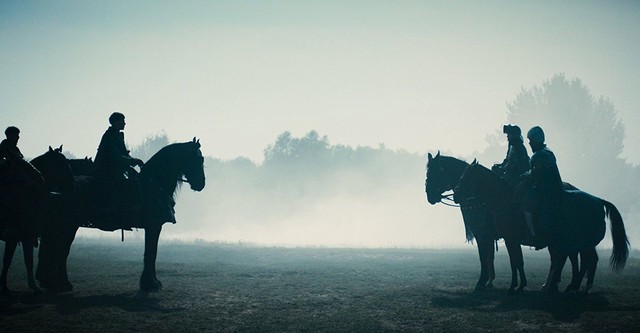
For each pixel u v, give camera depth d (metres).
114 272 17.36
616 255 12.49
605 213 12.77
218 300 12.09
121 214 12.12
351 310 11.12
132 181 12.26
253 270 18.89
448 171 13.91
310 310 11.13
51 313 10.14
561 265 12.86
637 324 9.55
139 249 29.70
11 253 11.57
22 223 11.46
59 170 11.91
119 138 12.38
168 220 12.49
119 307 10.87
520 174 13.64
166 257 25.38
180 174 12.62
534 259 26.27
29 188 11.45
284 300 12.27
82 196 12.10
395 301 12.14
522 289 12.84
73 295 12.09
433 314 10.66
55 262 12.59
